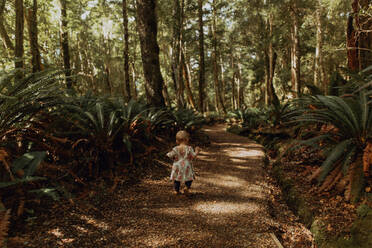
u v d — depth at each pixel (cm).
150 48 697
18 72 340
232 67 3291
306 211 288
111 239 232
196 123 805
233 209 308
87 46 2962
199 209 306
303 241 257
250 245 235
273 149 648
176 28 1698
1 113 293
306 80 2383
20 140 326
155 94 707
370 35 541
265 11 1652
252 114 1205
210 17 2267
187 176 333
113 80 3359
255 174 450
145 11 684
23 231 222
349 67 600
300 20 1834
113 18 2095
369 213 241
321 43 1711
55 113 378
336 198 291
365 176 272
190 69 3181
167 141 643
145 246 226
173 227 262
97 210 281
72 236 227
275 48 2033
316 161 420
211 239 242
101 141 388
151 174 424
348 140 306
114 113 419
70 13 1753
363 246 216
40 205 268
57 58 2008
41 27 1642
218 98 2345
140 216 280
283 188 372
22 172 252
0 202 208
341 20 1691
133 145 484
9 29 1366
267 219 285
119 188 349
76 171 357
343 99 341
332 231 245
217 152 631
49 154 354
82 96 500
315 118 359
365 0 540
